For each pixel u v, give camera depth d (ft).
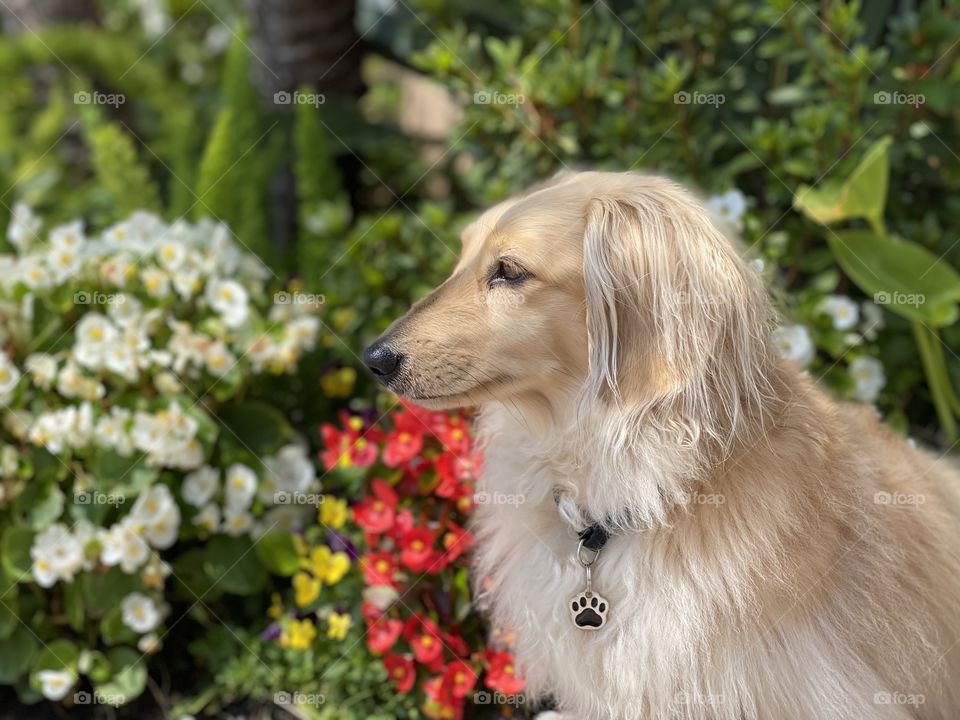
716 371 6.72
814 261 11.76
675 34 12.94
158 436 9.52
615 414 6.84
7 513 9.95
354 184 17.01
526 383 7.17
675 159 12.16
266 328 11.01
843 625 7.00
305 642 9.40
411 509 9.40
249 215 13.73
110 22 23.36
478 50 13.58
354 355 12.42
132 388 10.20
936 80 11.05
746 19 13.17
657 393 6.70
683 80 12.08
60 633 10.03
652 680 6.96
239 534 10.23
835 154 11.39
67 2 20.03
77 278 10.41
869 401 11.12
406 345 7.09
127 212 13.91
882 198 10.35
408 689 9.04
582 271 6.88
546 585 7.46
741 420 6.77
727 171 11.97
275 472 10.41
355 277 13.08
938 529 7.68
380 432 9.82
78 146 18.93
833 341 10.97
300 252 13.98
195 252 10.70
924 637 7.36
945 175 11.85
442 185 17.88
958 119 11.73
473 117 12.95
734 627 6.75
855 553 7.07
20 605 9.82
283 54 16.14
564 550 7.43
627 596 7.04
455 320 7.09
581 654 7.32
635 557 7.02
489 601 8.48
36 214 16.14
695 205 7.02
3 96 19.20
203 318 10.68
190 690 10.08
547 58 13.44
